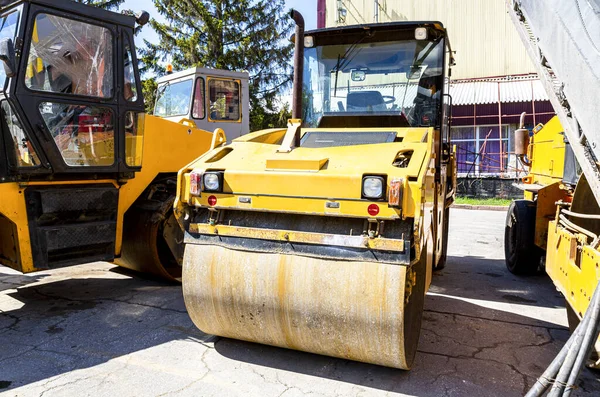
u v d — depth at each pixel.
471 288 5.92
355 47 5.07
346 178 3.21
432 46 4.88
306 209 3.33
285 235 3.40
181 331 4.34
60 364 3.71
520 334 4.38
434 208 4.57
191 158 6.10
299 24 4.05
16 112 4.33
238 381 3.44
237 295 3.50
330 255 3.29
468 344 4.13
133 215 5.75
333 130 4.43
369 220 3.17
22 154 4.48
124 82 5.16
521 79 19.11
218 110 9.70
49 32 4.57
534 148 7.39
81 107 4.79
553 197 5.79
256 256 3.49
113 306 5.03
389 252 3.16
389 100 5.00
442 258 6.66
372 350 3.26
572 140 3.09
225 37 21.78
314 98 5.22
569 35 3.03
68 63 4.71
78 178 4.91
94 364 3.71
